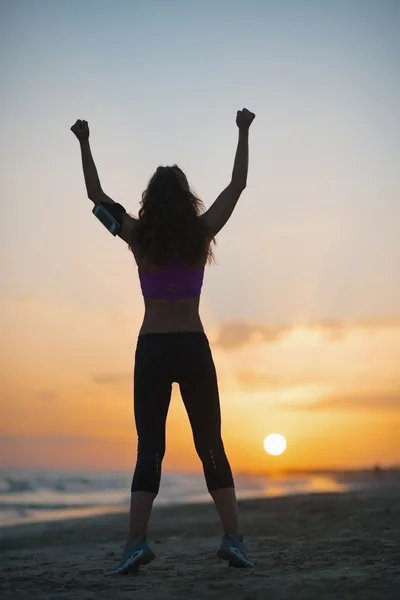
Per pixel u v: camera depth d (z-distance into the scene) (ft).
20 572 15.60
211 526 28.50
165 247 13.23
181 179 13.73
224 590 11.54
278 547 18.71
